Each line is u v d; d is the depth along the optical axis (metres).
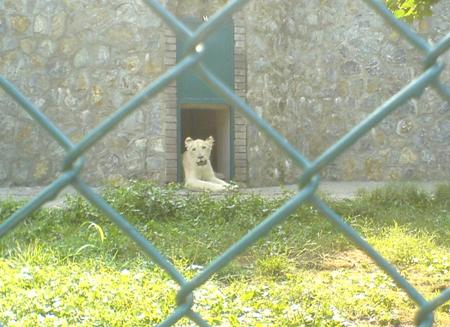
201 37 1.54
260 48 17.41
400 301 7.18
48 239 9.91
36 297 6.68
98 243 9.39
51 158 16.45
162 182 16.56
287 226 11.02
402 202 13.62
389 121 18.42
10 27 16.30
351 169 18.44
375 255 1.71
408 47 18.52
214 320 6.22
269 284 7.80
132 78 16.64
